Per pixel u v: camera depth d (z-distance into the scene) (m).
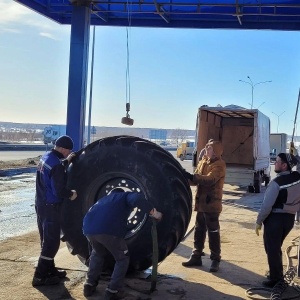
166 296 5.97
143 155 6.41
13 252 8.00
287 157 6.31
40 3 16.52
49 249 6.25
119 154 6.49
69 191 6.25
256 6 15.38
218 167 6.99
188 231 10.06
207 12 16.38
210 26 17.30
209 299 5.91
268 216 6.36
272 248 6.34
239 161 22.95
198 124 19.09
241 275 6.96
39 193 6.31
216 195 7.04
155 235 6.02
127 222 6.33
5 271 6.86
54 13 17.12
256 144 19.23
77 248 6.73
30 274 6.73
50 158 6.25
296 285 6.52
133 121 13.64
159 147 6.65
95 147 6.68
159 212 6.04
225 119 23.09
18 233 9.72
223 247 8.73
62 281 6.45
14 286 6.19
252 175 19.02
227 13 16.22
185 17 17.20
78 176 6.68
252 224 11.31
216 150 7.07
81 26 16.00
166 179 6.31
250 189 19.67
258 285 6.50
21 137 117.75
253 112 19.25
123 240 5.77
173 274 6.93
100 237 5.64
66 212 6.71
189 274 6.95
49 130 51.72
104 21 17.72
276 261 6.34
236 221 11.73
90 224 5.69
